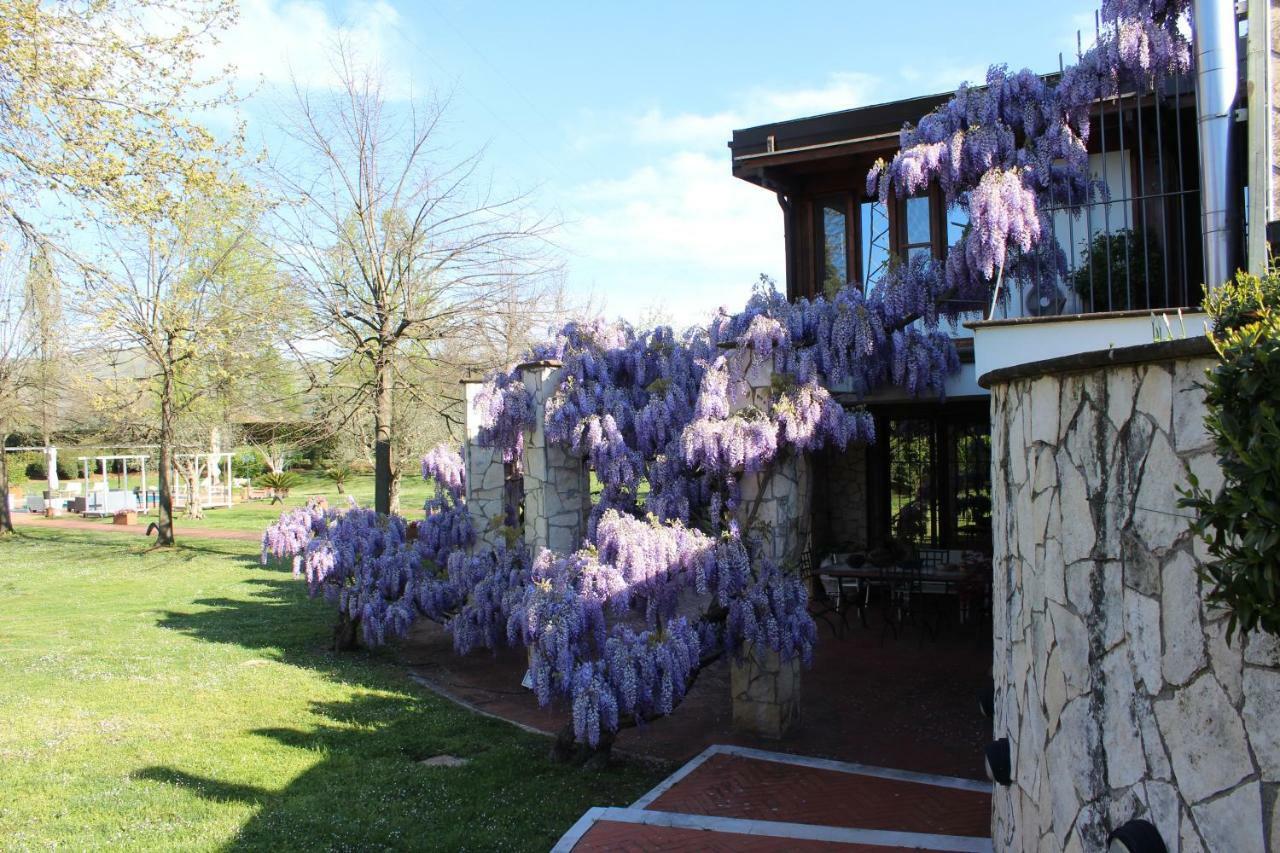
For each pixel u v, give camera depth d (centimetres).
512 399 854
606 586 638
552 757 648
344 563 991
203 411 2195
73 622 1154
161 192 991
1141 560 241
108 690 817
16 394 2228
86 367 2125
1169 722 227
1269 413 175
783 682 700
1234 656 204
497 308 1509
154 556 1797
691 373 867
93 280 1054
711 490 743
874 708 758
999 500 383
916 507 1134
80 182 927
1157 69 666
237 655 973
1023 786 341
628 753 675
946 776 601
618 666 614
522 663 957
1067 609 286
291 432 1720
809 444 699
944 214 1012
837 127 1039
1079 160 734
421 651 1016
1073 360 271
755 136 1085
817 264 1089
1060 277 801
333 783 598
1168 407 230
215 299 1808
